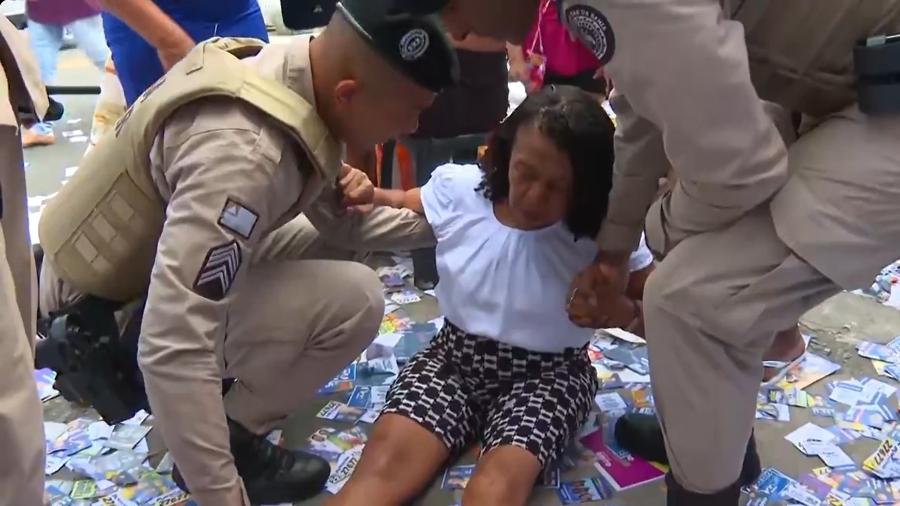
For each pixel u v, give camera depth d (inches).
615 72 34.0
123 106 90.5
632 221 47.5
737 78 32.6
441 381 54.1
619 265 49.8
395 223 56.2
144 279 47.3
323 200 53.3
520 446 49.7
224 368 48.9
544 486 52.2
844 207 36.6
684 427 43.1
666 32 31.6
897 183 36.1
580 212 51.6
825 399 59.2
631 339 66.0
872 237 37.0
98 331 46.4
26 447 33.3
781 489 51.1
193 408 39.4
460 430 53.0
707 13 31.8
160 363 39.0
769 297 39.1
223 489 40.5
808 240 37.1
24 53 39.1
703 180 36.0
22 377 33.2
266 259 55.6
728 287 39.3
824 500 50.3
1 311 32.5
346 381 61.7
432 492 51.6
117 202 44.9
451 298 55.2
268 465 50.9
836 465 53.0
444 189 56.7
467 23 40.1
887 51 34.6
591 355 64.6
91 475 52.4
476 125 75.5
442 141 74.8
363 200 54.4
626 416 55.8
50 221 47.2
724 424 42.5
